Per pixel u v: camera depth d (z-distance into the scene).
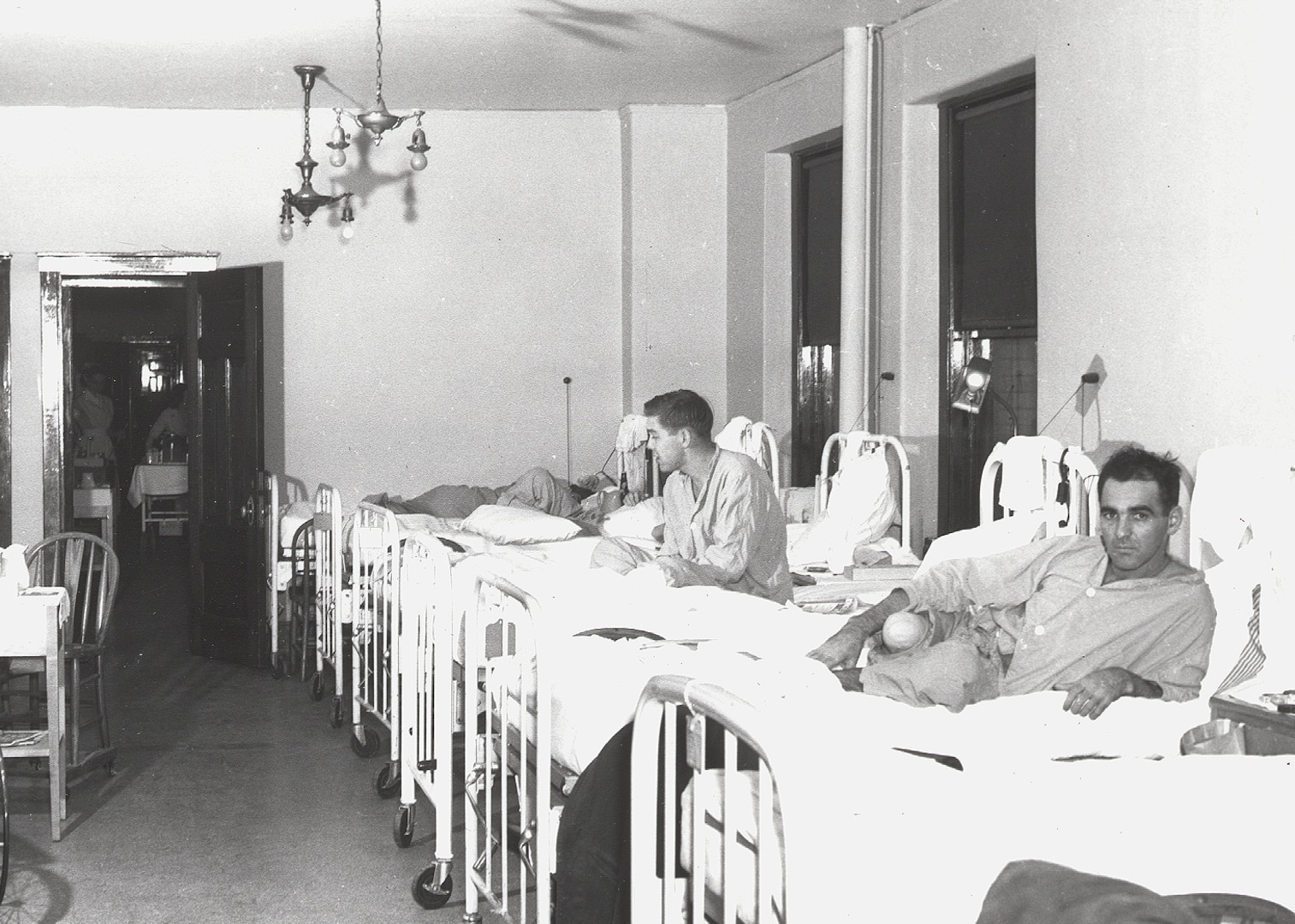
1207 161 4.25
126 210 8.20
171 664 7.29
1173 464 3.02
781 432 8.11
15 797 4.66
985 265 6.20
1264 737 2.40
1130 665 2.94
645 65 7.38
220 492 7.40
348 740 5.50
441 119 8.54
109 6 6.02
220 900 3.66
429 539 3.78
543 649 2.72
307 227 8.41
